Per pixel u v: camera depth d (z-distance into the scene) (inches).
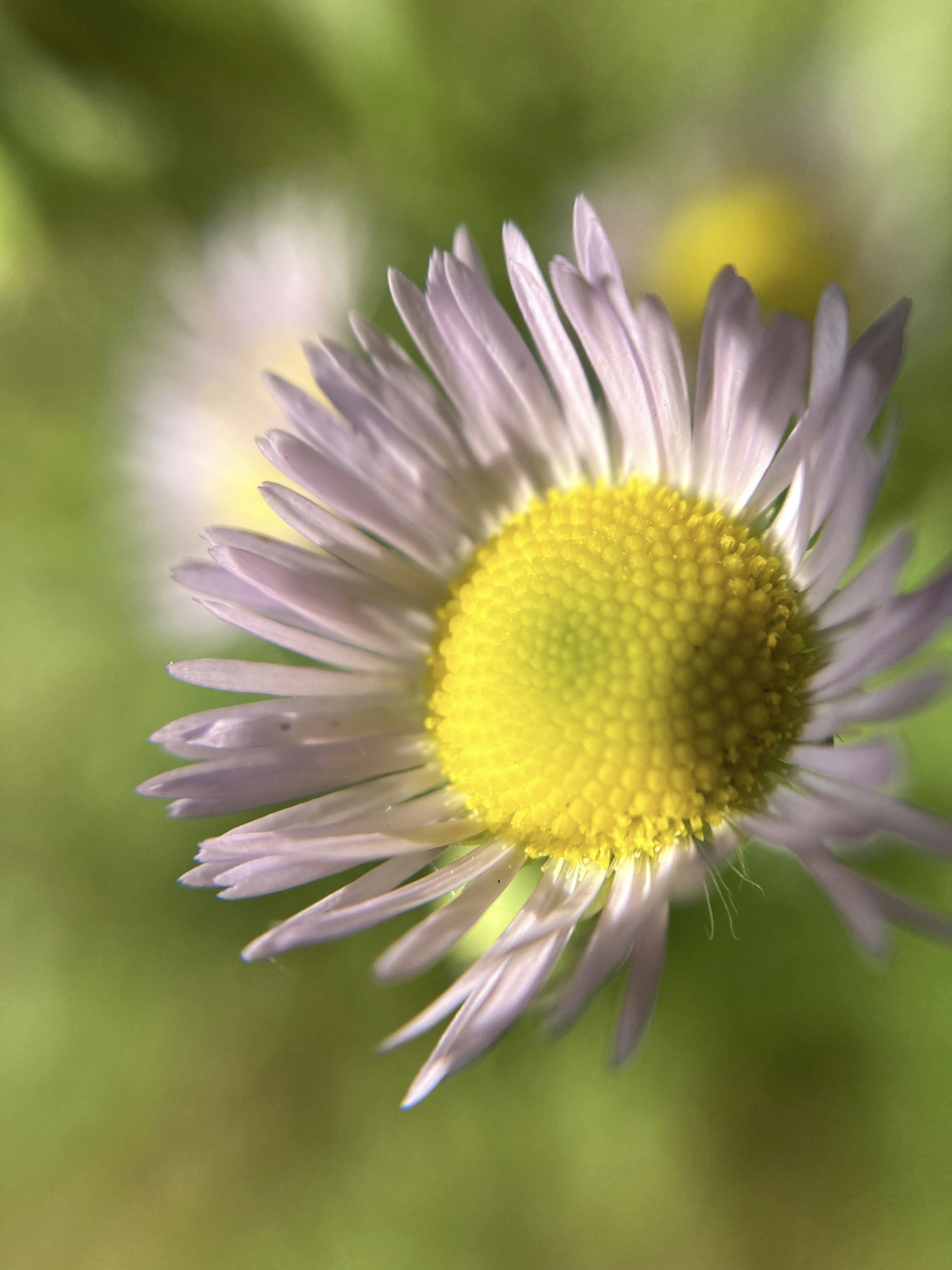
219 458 2.6
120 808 3.0
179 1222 2.9
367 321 2.3
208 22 2.6
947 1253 2.5
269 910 2.9
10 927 3.0
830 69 2.5
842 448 1.9
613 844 2.0
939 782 2.4
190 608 2.7
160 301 2.7
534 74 2.7
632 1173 2.7
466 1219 2.7
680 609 2.0
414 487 2.2
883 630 1.8
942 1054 2.5
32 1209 2.9
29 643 3.0
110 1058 2.9
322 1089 2.8
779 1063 2.6
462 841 2.1
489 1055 2.7
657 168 2.6
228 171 2.7
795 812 2.0
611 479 2.1
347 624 2.1
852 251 2.5
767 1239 2.6
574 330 2.3
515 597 2.1
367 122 2.7
